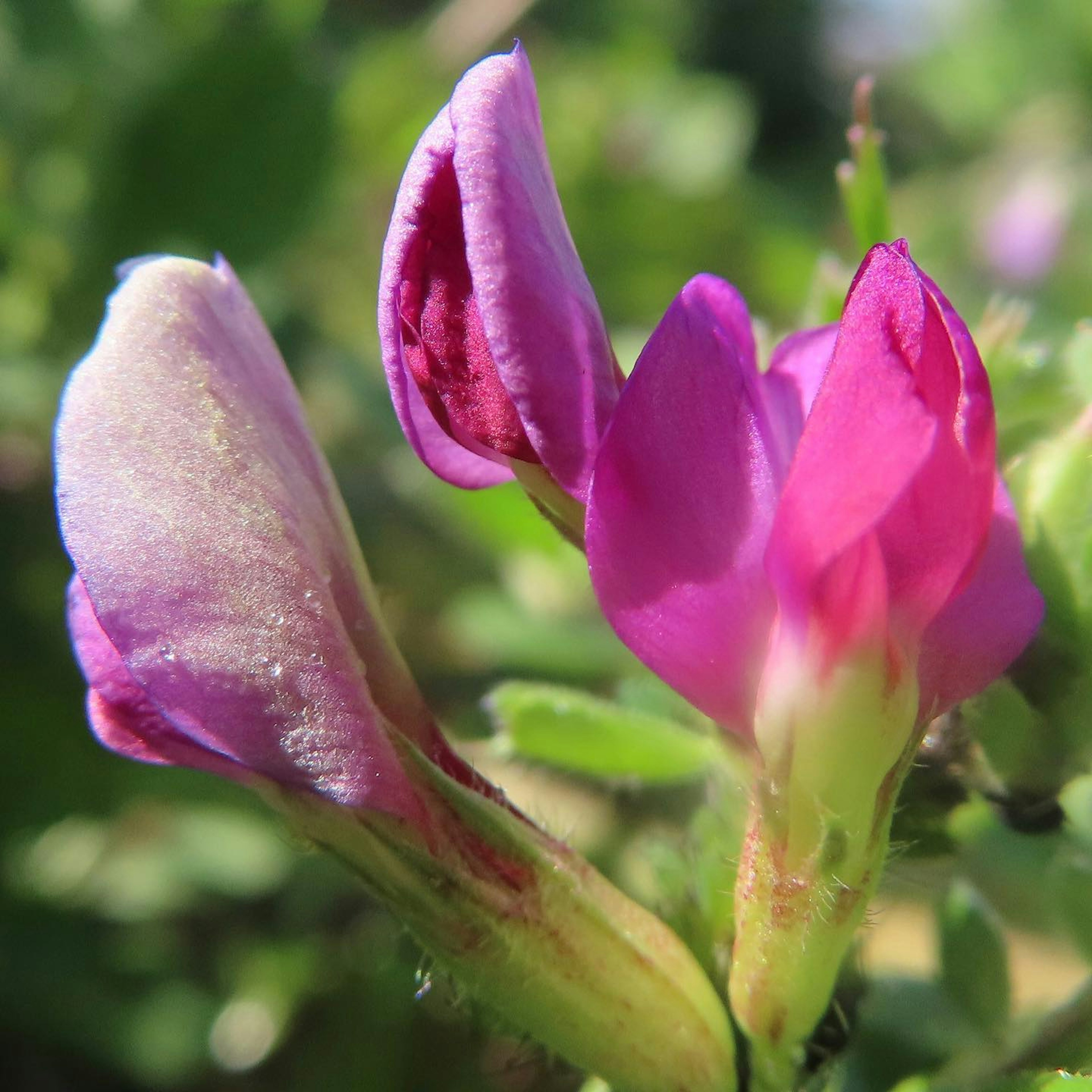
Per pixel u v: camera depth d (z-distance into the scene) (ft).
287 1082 0.41
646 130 0.73
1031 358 0.25
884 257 0.21
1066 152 0.84
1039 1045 0.24
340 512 0.22
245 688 0.21
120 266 0.22
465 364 0.22
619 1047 0.22
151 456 0.21
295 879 0.43
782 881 0.22
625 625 0.21
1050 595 0.23
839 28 1.82
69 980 0.42
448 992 0.23
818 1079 0.23
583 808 0.35
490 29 0.63
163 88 0.44
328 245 0.56
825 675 0.21
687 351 0.21
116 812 0.42
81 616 0.22
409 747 0.22
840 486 0.21
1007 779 0.23
